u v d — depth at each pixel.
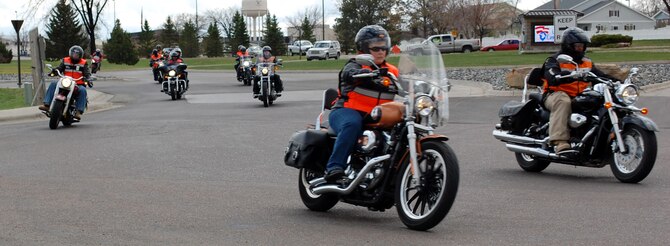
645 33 89.06
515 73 26.62
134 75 52.44
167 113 21.81
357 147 7.42
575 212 8.00
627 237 6.78
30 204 8.55
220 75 48.75
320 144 7.84
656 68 33.47
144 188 9.70
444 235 6.92
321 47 73.69
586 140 10.13
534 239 6.73
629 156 9.92
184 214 7.99
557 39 52.19
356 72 7.25
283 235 6.98
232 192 9.42
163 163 11.98
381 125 7.22
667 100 21.75
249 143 14.39
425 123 7.10
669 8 63.38
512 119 10.98
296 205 8.61
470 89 28.27
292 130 16.53
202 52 114.94
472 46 81.88
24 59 105.69
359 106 7.41
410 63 7.13
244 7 104.75
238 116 20.16
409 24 101.94
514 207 8.33
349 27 104.00
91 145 14.40
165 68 28.72
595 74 10.56
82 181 10.28
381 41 7.43
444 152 6.73
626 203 8.48
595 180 10.28
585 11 109.38
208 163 11.95
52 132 17.02
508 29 111.62
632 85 9.98
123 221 7.61
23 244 6.60
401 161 7.11
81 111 18.45
